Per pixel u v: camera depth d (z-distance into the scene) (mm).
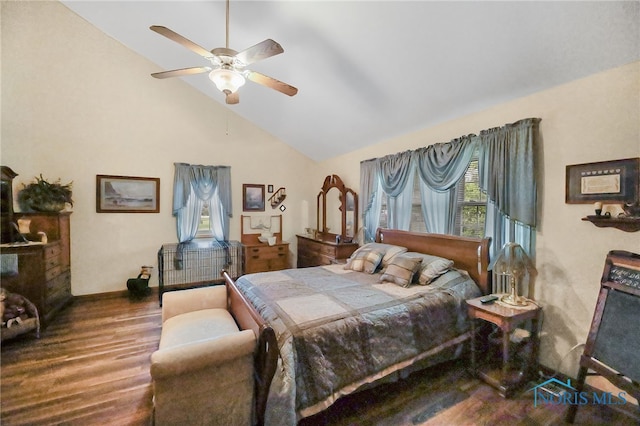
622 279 1743
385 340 1920
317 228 5531
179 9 2902
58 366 2354
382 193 3957
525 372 2148
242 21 2727
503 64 2137
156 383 1404
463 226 2930
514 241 2393
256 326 1720
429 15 1982
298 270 3186
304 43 2721
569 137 2082
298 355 1618
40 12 3627
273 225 5430
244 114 4977
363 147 4340
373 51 2486
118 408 1872
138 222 4332
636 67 1755
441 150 2975
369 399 1949
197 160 4730
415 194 3480
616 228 1855
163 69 4352
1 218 3107
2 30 3451
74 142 3889
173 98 4516
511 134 2361
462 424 1734
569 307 2100
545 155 2225
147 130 4352
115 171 4152
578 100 2029
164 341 1834
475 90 2477
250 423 1625
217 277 4895
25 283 2990
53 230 3438
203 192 4699
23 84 3592
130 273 4297
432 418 1777
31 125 3645
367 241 4109
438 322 2193
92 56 3941
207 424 1520
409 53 2359
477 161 2791
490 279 2557
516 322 2031
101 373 2262
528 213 2254
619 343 1654
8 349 2623
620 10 1564
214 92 4625
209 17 2848
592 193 1954
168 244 4535
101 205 4074
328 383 1653
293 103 3943
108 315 3447
